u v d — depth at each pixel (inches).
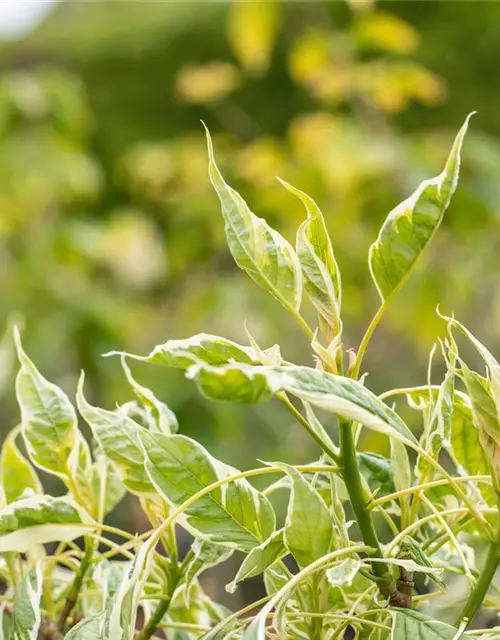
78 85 165.0
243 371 36.5
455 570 43.0
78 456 42.3
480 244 114.4
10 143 142.3
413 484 41.1
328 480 41.8
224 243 145.9
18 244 132.2
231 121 197.5
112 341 121.2
